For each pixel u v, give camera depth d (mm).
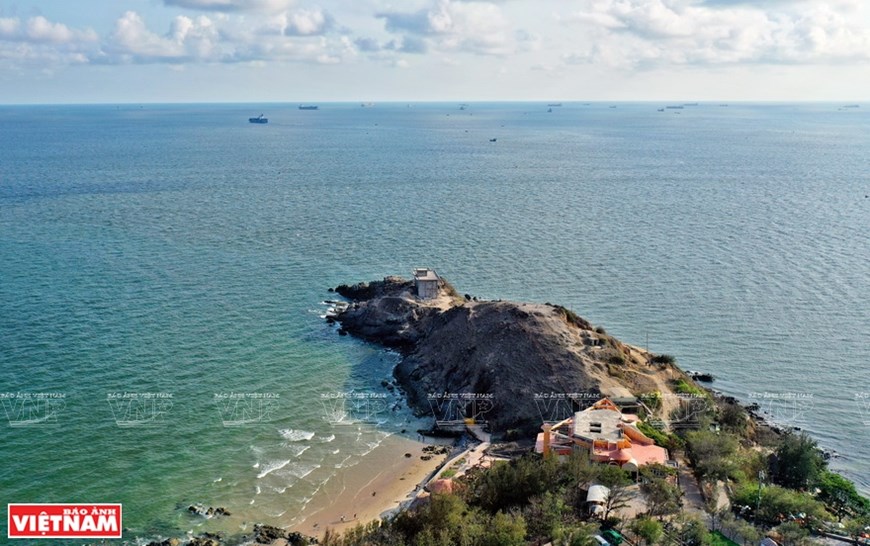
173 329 144750
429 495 89250
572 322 132750
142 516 88500
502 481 88312
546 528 77562
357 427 113438
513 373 119812
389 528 81062
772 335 147500
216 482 96500
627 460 92750
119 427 107562
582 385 115188
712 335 148000
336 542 80375
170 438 105812
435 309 149375
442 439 111938
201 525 87625
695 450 96688
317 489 96625
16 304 153625
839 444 111500
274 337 144875
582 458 90500
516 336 125375
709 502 87438
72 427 106500
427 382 126125
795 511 85500
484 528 76562
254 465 101062
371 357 139500
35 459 98312
